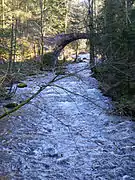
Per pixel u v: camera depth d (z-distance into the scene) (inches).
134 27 521.0
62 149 363.3
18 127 446.9
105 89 660.1
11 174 297.9
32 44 957.8
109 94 640.4
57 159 335.6
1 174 296.4
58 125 463.5
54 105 589.3
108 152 354.3
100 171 307.1
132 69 506.0
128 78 550.0
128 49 519.2
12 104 552.4
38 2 1264.8
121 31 532.7
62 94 687.1
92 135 415.5
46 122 478.3
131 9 587.5
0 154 344.5
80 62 1259.8
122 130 435.2
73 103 607.5
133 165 320.2
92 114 525.7
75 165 320.5
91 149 363.9
